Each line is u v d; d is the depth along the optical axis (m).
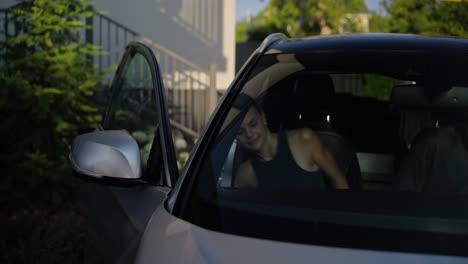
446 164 2.94
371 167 3.21
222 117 3.05
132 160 2.95
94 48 8.36
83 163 2.95
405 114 3.31
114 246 3.14
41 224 6.64
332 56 3.33
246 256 2.29
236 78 3.27
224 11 14.55
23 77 7.60
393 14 15.59
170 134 3.31
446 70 3.22
